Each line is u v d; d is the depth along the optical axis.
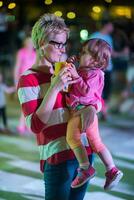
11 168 6.58
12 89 8.98
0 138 8.39
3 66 15.38
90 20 13.93
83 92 3.31
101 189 5.78
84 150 3.27
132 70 12.19
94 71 3.41
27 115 3.20
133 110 11.11
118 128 9.45
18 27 15.20
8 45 15.60
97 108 3.39
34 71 3.28
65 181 3.25
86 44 3.49
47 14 3.41
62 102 3.27
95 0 14.23
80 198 3.45
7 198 5.45
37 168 6.61
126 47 12.04
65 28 3.32
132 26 14.50
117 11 14.64
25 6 14.87
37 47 3.33
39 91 3.23
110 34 11.06
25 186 5.86
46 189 3.30
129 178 6.26
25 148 7.73
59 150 3.23
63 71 3.15
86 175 3.26
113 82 13.84
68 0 14.43
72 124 3.26
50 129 3.23
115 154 7.45
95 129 3.41
